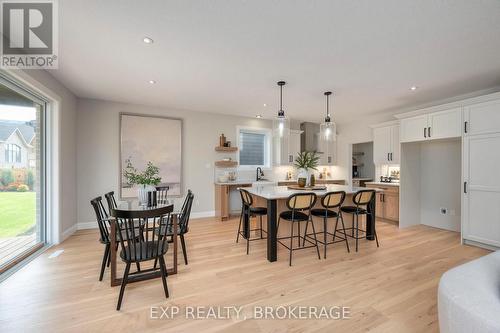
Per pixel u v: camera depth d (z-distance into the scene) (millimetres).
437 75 3086
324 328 1683
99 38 2225
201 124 5227
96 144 4320
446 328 1004
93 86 3578
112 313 1831
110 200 3123
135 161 4586
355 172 6883
